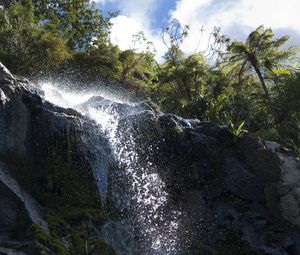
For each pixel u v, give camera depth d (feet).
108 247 32.50
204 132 46.34
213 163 45.19
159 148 44.04
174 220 42.42
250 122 76.59
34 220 31.37
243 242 42.86
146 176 42.75
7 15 82.12
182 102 85.15
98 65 85.97
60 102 49.52
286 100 79.66
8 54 74.28
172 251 40.96
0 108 36.22
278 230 43.70
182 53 94.17
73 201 36.88
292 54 91.40
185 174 44.19
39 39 78.74
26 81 44.14
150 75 104.99
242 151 45.98
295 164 45.34
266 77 91.45
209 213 43.80
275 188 44.39
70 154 38.40
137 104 47.39
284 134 67.41
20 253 28.07
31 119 37.78
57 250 29.09
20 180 35.09
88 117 41.52
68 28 117.39
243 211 44.29
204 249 41.86
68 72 81.51
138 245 39.19
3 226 30.76
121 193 40.65
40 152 37.27
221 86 90.22
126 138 43.04
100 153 40.40
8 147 35.76
